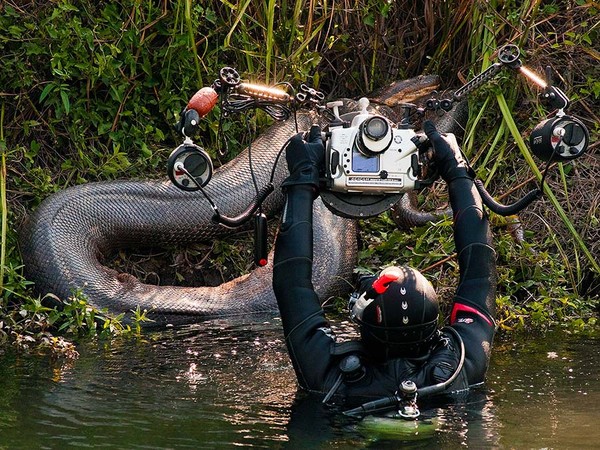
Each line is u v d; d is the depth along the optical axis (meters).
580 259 10.30
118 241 10.18
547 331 8.81
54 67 10.43
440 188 11.12
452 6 12.05
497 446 5.45
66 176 10.70
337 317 9.32
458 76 11.92
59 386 6.89
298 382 6.66
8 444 5.56
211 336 8.71
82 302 8.95
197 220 10.30
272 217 10.91
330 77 12.42
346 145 6.30
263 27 11.10
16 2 10.77
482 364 6.43
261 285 9.91
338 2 11.98
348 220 10.37
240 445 5.52
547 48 11.75
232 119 11.04
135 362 7.66
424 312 5.94
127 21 10.89
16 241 9.71
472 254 6.63
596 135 11.41
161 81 11.14
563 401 6.39
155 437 5.68
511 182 11.06
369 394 6.13
